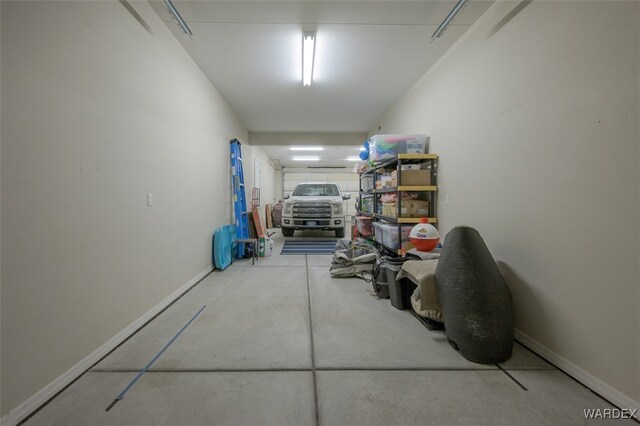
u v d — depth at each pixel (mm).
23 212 1297
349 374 1627
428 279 2078
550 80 1733
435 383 1549
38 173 1366
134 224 2133
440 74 3234
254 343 1976
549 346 1757
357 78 3811
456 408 1362
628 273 1323
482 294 1785
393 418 1300
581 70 1535
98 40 1762
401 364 1729
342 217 6965
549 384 1540
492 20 2295
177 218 2863
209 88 3822
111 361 1740
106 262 1834
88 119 1678
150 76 2357
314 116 5645
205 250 3682
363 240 4703
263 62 3348
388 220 3906
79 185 1612
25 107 1304
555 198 1702
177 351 1861
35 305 1354
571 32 1593
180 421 1277
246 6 2359
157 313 2449
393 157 3477
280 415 1315
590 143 1490
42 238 1387
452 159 2953
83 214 1644
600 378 1451
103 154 1806
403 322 2344
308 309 2609
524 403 1395
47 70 1411
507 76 2117
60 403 1380
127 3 2055
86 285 1665
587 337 1517
